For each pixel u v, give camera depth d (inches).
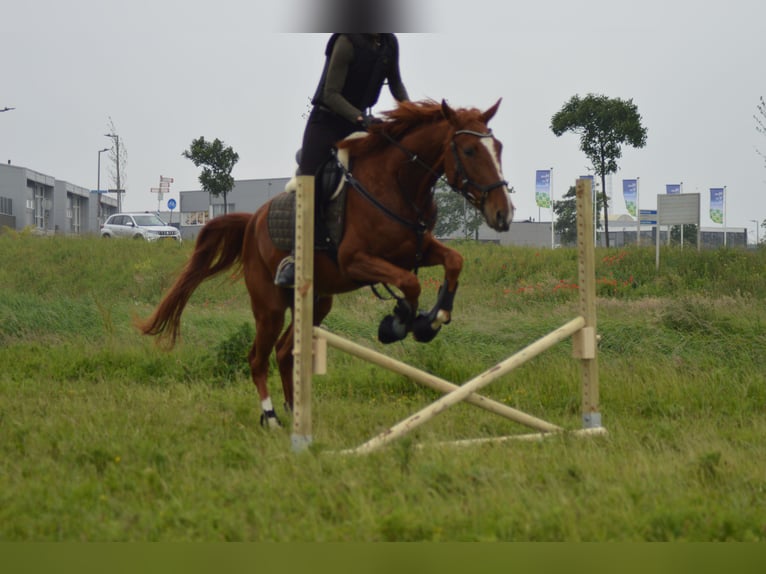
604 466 308.8
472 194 342.6
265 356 443.2
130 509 264.7
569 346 645.9
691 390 497.7
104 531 246.7
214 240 467.5
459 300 945.5
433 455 323.3
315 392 541.0
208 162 1897.1
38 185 3698.3
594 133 1493.6
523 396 511.8
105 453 325.4
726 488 285.9
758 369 564.7
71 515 259.0
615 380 525.3
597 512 254.8
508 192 335.6
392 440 345.7
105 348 668.1
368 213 365.7
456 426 425.4
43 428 380.5
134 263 1258.6
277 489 284.8
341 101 374.6
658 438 378.3
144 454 326.3
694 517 246.8
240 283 1071.6
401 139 367.2
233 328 770.2
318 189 385.7
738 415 446.3
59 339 748.6
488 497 268.2
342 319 762.8
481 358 636.7
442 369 570.6
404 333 366.6
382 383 554.3
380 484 288.7
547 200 1974.7
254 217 448.5
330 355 646.5
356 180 371.2
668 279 991.6
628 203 2333.9
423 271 1102.4
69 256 1305.4
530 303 931.3
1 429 386.9
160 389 536.1
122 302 1045.8
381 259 364.8
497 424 430.6
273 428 409.4
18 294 963.3
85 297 976.9
